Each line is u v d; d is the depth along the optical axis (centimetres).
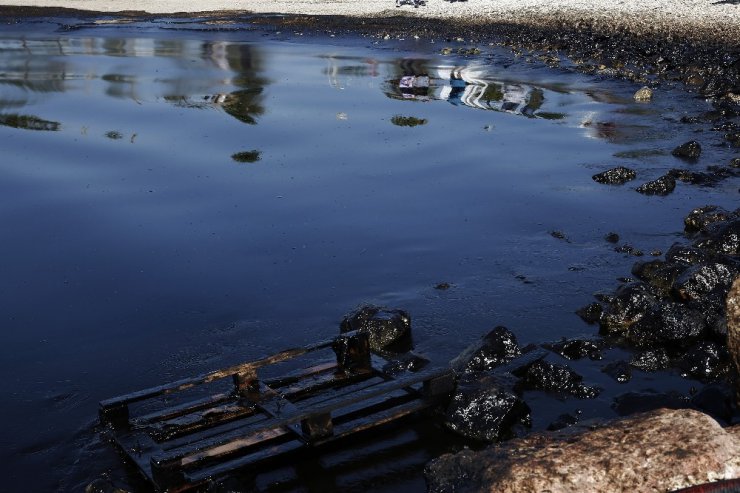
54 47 2498
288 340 706
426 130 1387
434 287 795
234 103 1602
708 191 1068
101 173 1155
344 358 628
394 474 526
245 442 540
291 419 527
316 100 1628
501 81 1853
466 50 2291
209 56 2272
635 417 462
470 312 744
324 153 1252
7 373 666
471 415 562
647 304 704
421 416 586
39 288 812
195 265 855
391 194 1062
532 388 617
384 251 883
